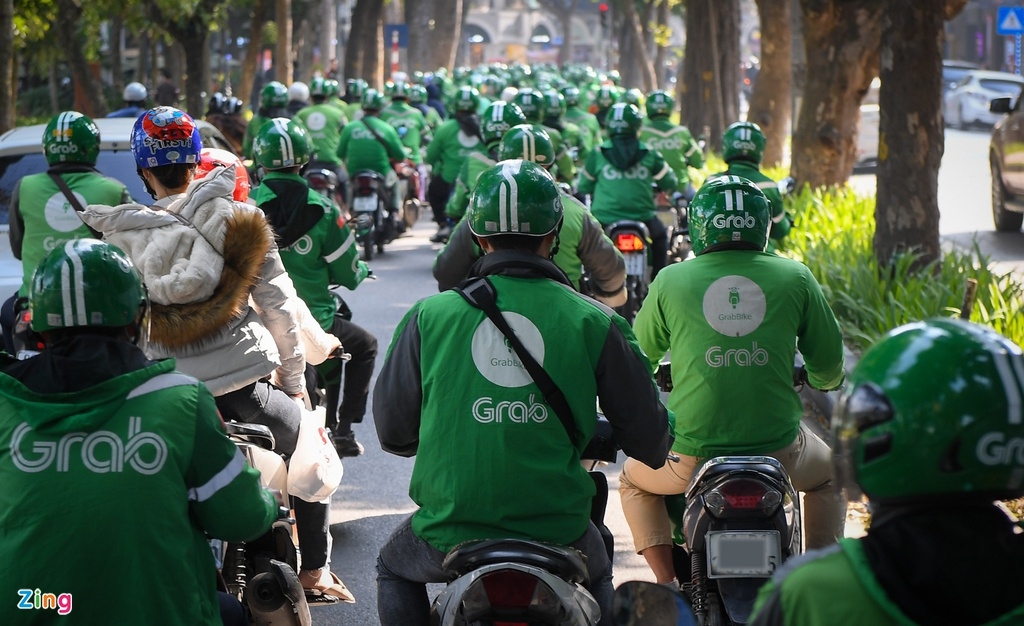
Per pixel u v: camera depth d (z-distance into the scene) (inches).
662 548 433.1
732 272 403.2
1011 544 184.1
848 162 1437.0
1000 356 184.5
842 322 917.2
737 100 2758.4
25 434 271.9
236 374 409.7
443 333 327.3
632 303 910.4
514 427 317.7
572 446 323.9
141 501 272.2
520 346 320.2
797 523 378.6
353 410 629.9
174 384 283.3
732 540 363.3
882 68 956.6
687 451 406.9
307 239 565.9
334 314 593.9
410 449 348.5
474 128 1509.6
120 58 3878.0
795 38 1883.6
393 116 1780.3
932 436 183.2
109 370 276.8
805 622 188.7
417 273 1398.9
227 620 315.9
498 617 299.9
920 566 183.5
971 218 1674.5
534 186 340.2
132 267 287.3
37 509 268.5
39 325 279.4
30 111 3895.2
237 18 5565.9
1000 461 181.9
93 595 269.1
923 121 941.8
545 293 329.4
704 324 400.2
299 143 562.9
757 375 397.4
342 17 6978.4
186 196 404.8
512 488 315.3
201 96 2758.4
